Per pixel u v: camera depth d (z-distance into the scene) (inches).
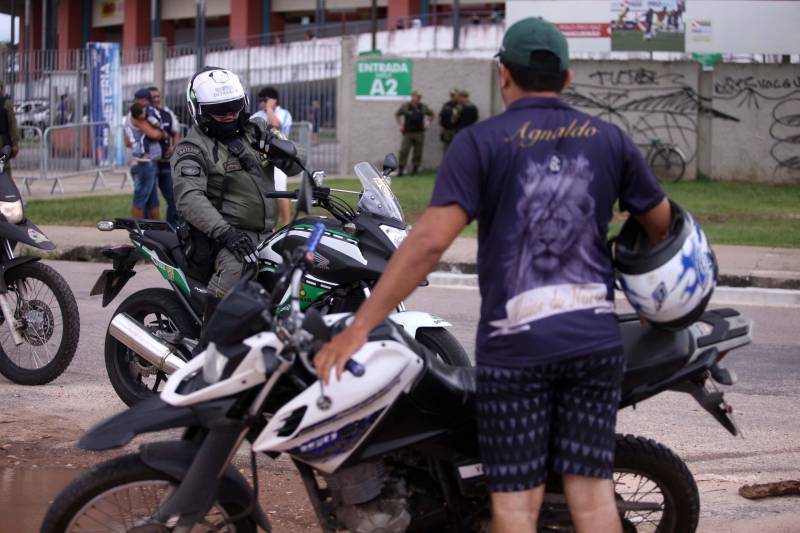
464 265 481.4
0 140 651.5
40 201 729.0
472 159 129.1
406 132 920.9
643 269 132.9
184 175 229.3
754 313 398.9
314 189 221.6
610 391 131.6
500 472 131.6
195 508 139.9
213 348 139.9
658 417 254.2
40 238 273.1
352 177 934.4
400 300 130.6
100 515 146.8
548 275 128.4
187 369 146.8
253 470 146.3
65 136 832.3
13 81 941.2
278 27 1904.5
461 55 1232.2
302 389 141.5
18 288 279.9
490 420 131.6
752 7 961.5
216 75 231.3
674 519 157.5
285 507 195.2
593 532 131.6
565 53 132.8
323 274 218.1
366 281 219.5
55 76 926.4
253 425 143.6
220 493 145.6
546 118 131.0
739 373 301.6
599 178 130.2
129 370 254.7
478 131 130.3
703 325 150.4
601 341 129.2
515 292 128.7
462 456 145.6
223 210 235.6
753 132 882.1
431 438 143.0
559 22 984.9
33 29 2015.3
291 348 137.9
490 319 130.9
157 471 142.9
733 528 183.9
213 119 231.1
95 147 842.2
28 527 186.7
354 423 138.2
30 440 233.3
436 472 147.8
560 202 128.3
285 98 983.0
